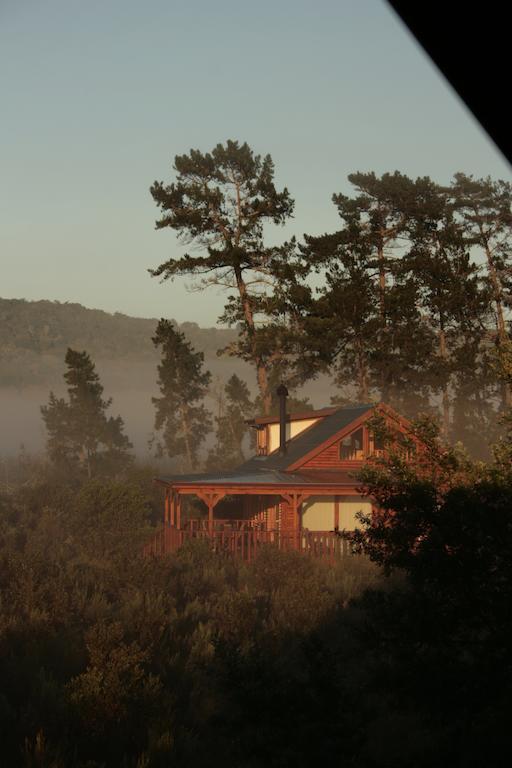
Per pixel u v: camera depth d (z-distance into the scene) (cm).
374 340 6594
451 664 1226
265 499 4741
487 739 1118
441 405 6906
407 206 7044
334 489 4062
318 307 6562
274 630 2373
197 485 3994
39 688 1798
